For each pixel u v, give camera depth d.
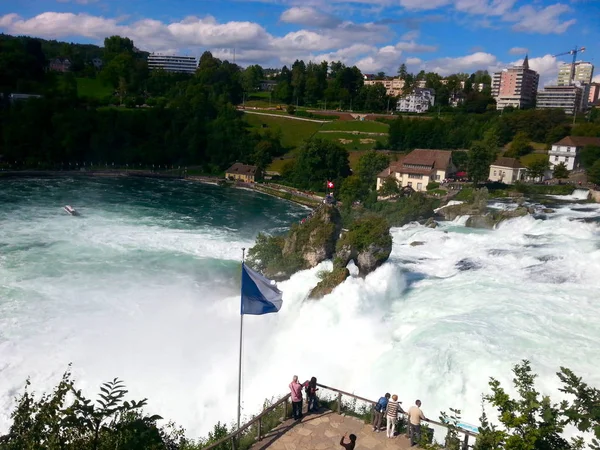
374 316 40.22
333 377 33.22
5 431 28.62
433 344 31.88
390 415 19.75
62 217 82.69
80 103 170.25
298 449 19.16
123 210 93.19
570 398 25.78
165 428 29.48
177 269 58.47
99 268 56.97
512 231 67.12
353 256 45.75
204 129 163.25
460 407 27.14
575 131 134.50
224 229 82.56
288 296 45.62
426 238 65.06
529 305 38.16
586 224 63.00
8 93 162.50
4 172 130.75
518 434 15.11
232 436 18.44
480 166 98.31
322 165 129.75
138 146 156.38
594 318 35.53
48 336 39.81
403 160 117.81
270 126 185.25
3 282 50.34
